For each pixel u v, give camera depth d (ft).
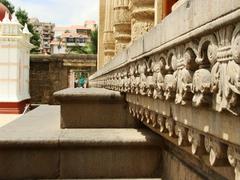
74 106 16.14
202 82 5.06
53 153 13.08
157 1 14.57
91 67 96.94
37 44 149.48
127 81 12.73
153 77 8.23
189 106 6.41
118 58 15.20
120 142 13.05
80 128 16.06
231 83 4.27
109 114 16.05
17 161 12.96
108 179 12.96
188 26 5.52
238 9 3.97
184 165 9.74
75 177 13.07
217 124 5.18
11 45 71.00
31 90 95.25
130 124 16.06
